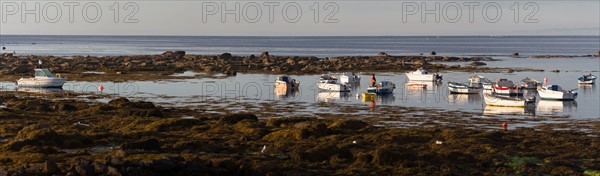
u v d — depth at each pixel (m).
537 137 46.25
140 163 30.69
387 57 173.50
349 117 61.25
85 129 47.81
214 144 41.62
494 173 34.59
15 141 39.53
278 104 72.62
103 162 31.17
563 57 198.25
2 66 124.81
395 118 60.56
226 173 32.31
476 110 67.88
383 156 35.84
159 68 127.31
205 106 69.75
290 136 44.62
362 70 133.62
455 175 33.69
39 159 35.34
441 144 42.41
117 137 43.47
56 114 56.91
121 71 120.25
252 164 34.44
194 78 108.12
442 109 68.62
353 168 34.62
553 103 76.50
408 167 35.00
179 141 41.91
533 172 34.81
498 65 154.12
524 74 125.06
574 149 41.31
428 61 169.62
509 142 43.84
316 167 34.91
